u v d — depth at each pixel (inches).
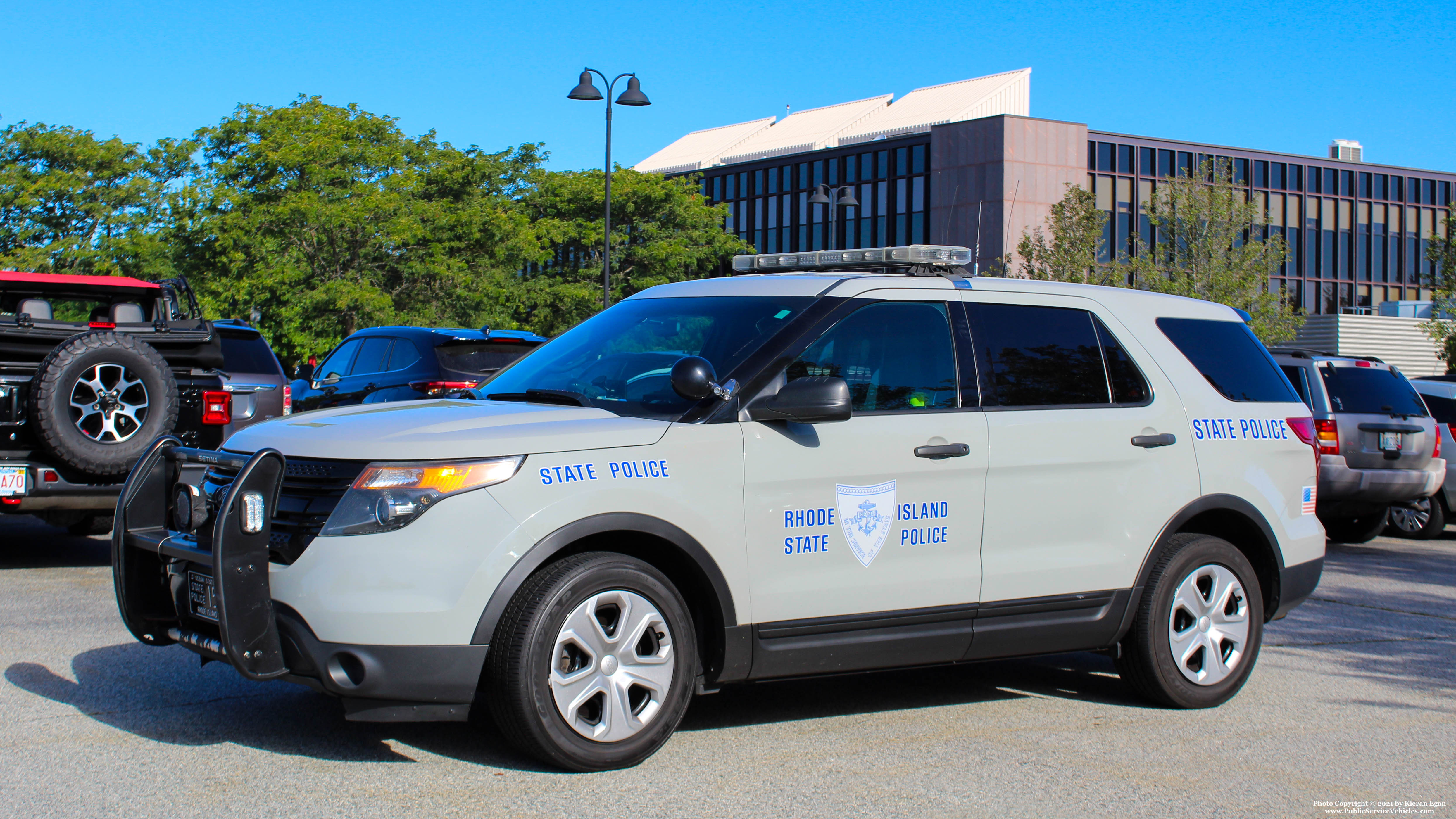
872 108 2928.2
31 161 1991.9
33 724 182.7
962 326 197.9
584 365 195.3
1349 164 2588.6
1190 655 210.7
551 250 1784.0
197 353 332.2
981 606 191.3
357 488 155.2
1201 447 214.2
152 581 180.7
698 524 169.5
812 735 188.1
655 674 167.5
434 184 1652.3
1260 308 1253.7
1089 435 201.9
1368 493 440.1
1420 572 396.8
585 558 162.9
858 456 181.6
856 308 189.5
